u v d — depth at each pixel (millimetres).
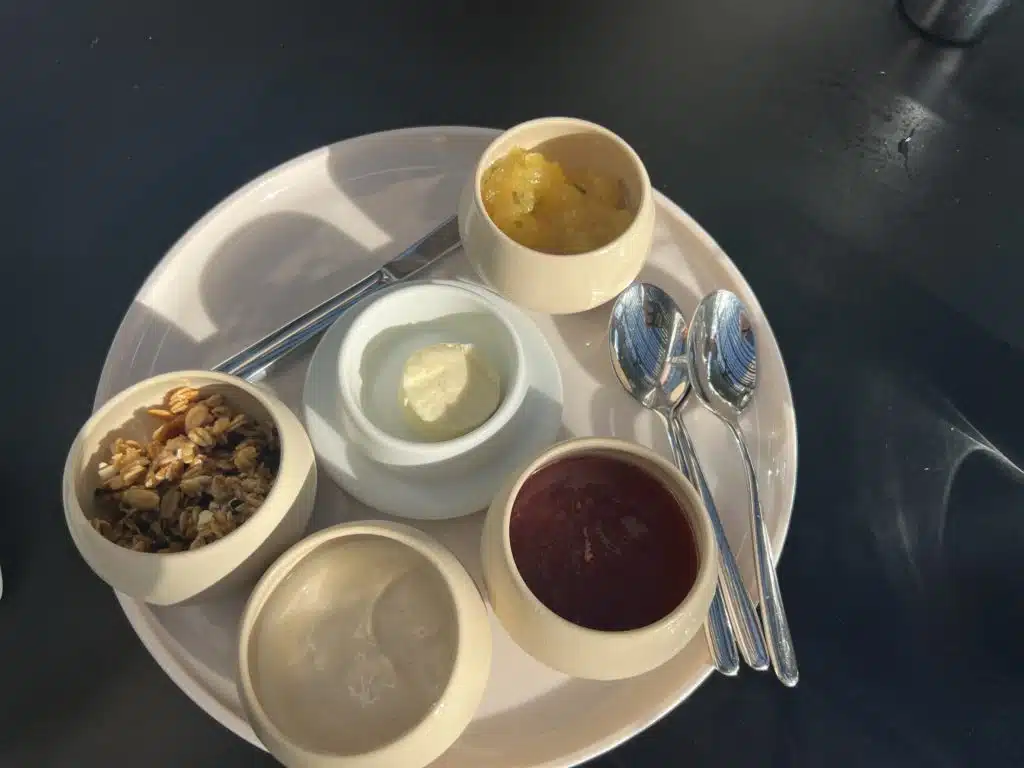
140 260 431
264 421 314
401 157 401
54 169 454
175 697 330
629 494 295
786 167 465
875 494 376
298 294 368
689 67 501
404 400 314
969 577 360
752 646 297
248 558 273
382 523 263
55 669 335
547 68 500
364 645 276
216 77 489
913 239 442
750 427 352
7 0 506
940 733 329
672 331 366
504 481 314
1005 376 407
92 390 397
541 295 324
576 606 279
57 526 365
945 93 492
